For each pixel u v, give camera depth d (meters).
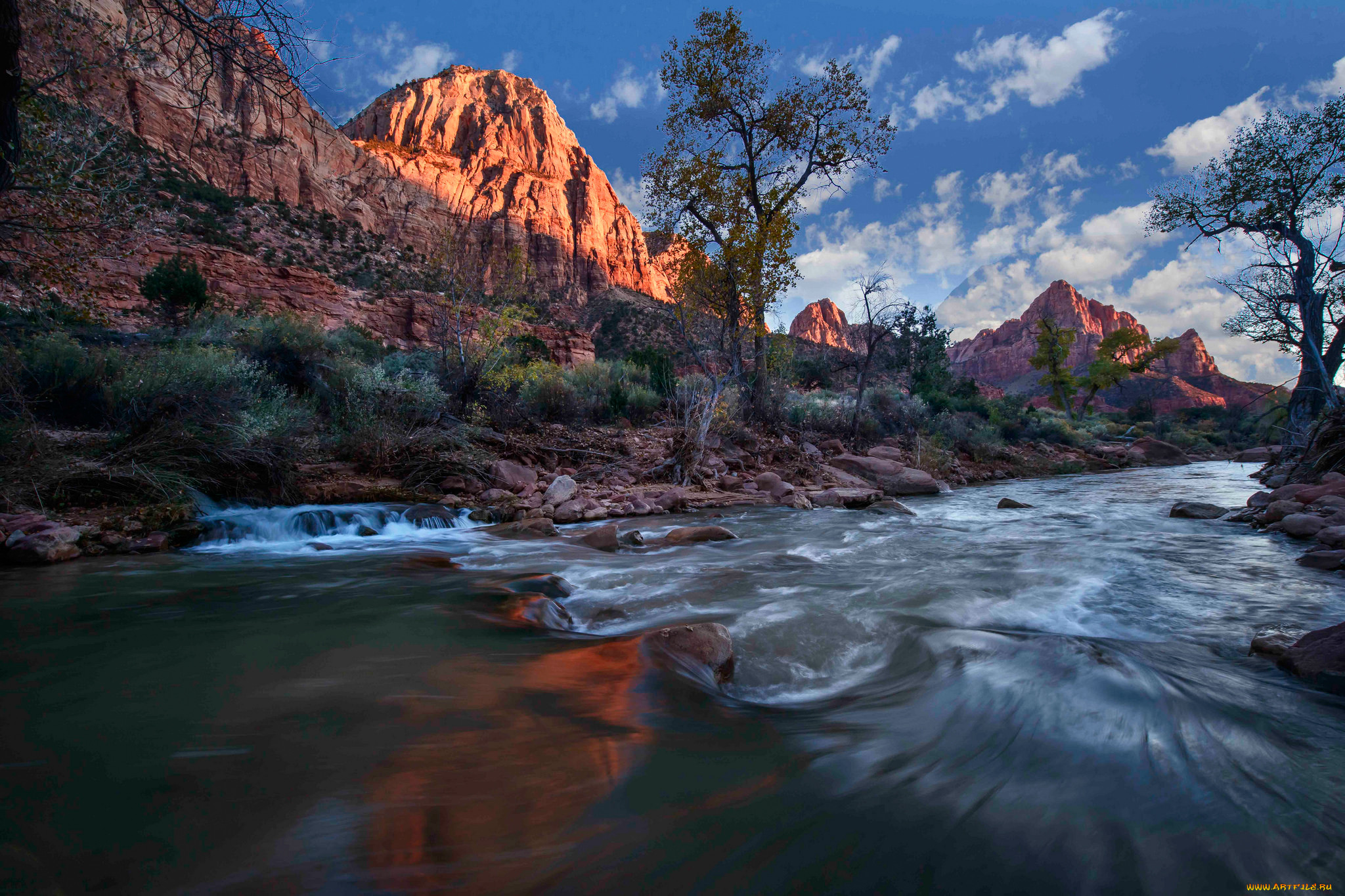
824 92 17.48
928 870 1.35
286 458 8.19
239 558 5.77
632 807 1.58
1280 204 14.70
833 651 3.25
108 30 5.73
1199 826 1.56
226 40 4.63
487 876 1.27
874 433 20.00
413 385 11.12
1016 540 7.05
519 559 5.89
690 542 6.87
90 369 8.34
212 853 1.32
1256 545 6.44
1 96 5.26
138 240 6.82
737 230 13.23
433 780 1.68
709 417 12.18
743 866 1.34
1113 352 52.72
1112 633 3.52
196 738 1.93
